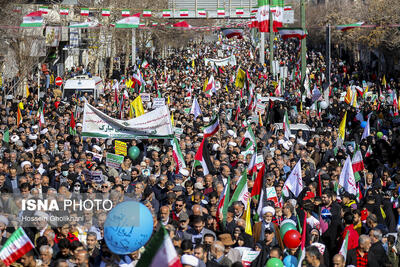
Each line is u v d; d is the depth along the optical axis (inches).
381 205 885.2
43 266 606.9
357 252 680.4
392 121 1753.2
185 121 1568.7
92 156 1152.2
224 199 748.0
